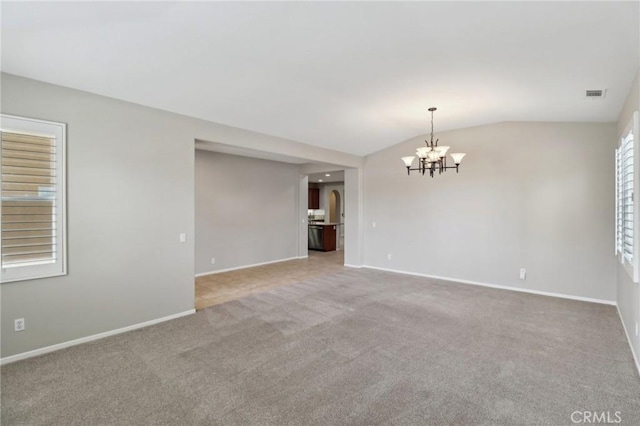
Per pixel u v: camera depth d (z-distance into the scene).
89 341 3.41
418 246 6.56
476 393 2.48
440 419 2.18
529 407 2.31
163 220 4.00
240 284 5.89
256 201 7.73
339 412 2.25
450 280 6.11
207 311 4.39
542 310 4.42
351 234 7.53
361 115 4.89
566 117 4.72
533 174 5.26
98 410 2.27
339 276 6.50
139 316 3.80
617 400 2.39
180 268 4.18
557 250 5.09
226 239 7.10
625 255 3.49
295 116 4.68
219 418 2.19
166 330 3.73
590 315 4.22
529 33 2.52
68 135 3.26
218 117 4.39
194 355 3.10
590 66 2.98
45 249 3.15
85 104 3.37
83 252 3.38
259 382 2.63
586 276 4.87
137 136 3.76
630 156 3.35
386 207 7.03
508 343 3.38
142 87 3.44
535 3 2.13
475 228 5.84
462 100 4.25
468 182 5.90
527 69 3.18
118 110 3.61
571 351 3.19
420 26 2.52
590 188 4.84
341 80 3.61
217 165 6.91
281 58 3.08
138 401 2.38
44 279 3.14
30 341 3.07
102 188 3.50
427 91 3.93
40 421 2.15
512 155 5.44
